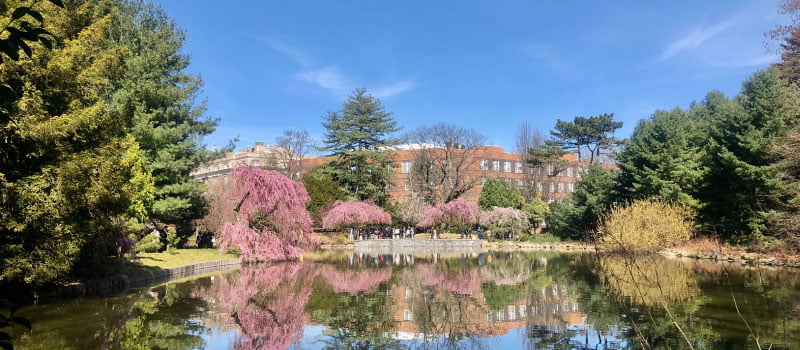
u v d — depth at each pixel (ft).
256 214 79.20
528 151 173.88
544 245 122.83
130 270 49.98
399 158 202.18
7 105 9.27
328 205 142.00
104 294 40.70
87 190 32.76
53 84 31.78
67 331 27.07
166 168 74.69
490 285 49.34
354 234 142.20
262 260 78.43
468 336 28.14
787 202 62.03
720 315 30.58
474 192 187.11
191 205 81.41
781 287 41.47
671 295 38.47
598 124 179.22
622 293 40.81
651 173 94.43
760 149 68.85
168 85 77.25
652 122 115.34
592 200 114.62
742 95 109.29
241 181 77.82
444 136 165.68
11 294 7.86
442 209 138.72
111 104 64.80
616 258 61.82
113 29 73.36
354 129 172.96
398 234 143.54
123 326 29.01
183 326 29.71
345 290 45.98
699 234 84.17
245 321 31.78
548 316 33.24
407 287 48.11
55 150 30.99
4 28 7.27
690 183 87.66
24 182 29.04
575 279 52.37
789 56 64.90
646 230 71.56
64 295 38.09
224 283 50.26
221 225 88.17
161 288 45.85
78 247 33.81
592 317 32.09
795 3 54.95
